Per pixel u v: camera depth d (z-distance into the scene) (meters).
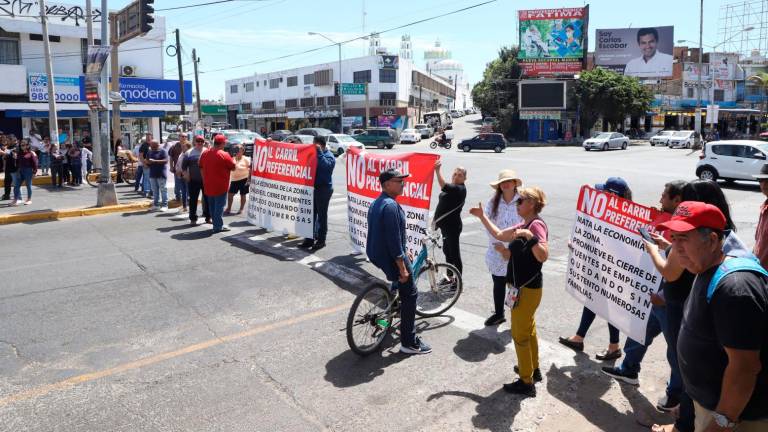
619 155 34.75
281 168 9.93
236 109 94.88
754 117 67.31
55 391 4.61
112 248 9.59
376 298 5.42
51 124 19.72
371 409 4.33
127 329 5.94
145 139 15.84
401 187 5.20
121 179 19.03
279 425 4.10
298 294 7.06
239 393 4.57
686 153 36.44
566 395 4.53
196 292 7.16
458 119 100.44
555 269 8.30
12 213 12.79
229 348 5.45
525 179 20.17
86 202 14.71
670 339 3.84
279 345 5.52
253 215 10.75
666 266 3.54
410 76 73.06
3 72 25.89
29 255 9.16
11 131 27.41
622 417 4.19
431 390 4.63
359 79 68.38
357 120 67.88
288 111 79.56
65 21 28.55
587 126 54.94
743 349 2.38
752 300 2.37
